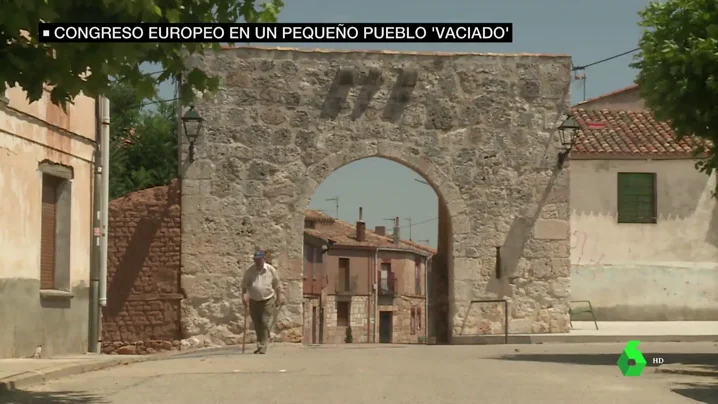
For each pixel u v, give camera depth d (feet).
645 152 92.68
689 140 93.25
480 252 77.66
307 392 36.19
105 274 66.59
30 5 28.60
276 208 76.13
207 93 36.99
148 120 135.33
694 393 36.35
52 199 60.39
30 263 55.47
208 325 75.20
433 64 77.71
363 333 202.80
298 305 75.97
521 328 77.77
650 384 39.73
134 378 41.75
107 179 66.80
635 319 91.91
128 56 30.91
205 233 75.51
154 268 75.41
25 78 31.50
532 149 78.43
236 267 75.66
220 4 32.91
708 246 92.99
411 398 34.42
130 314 75.10
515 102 78.43
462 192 77.61
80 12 30.68
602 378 42.29
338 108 76.79
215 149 75.77
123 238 75.66
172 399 34.06
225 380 40.70
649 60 50.39
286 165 76.33
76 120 61.87
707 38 47.93
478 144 77.92
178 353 66.28
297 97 76.54
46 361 49.37
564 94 78.95
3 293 52.08
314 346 73.82
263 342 61.00
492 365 50.03
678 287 92.43
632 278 92.12
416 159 77.10
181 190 75.56
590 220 92.38
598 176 92.79
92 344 65.31
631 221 92.89
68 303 60.85
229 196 75.82
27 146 55.06
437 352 63.57
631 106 115.34
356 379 41.22
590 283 91.81
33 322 55.83
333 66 76.84
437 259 81.92
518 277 77.92
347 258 200.44
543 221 78.33
